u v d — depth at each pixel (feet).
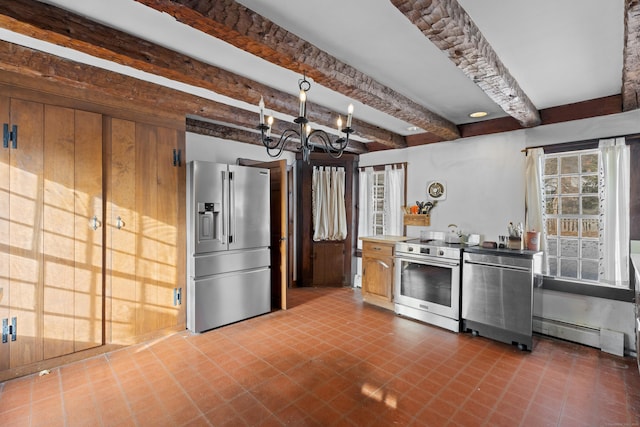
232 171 11.12
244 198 11.47
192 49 6.57
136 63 6.27
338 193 16.39
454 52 5.79
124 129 9.14
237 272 11.30
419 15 4.65
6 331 7.38
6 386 7.14
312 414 6.18
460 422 5.97
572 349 9.22
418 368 8.00
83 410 6.30
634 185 8.97
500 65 6.85
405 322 11.37
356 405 6.48
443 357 8.64
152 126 9.73
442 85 8.53
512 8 5.14
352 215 16.53
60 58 7.00
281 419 6.04
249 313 11.63
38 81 7.67
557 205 10.42
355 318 11.74
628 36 5.08
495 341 9.77
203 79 7.14
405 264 12.04
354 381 7.37
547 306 10.44
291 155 16.20
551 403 6.58
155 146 9.80
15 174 7.43
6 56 6.36
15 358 7.48
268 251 12.28
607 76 7.88
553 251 10.50
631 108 8.79
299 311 12.50
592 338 9.34
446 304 10.77
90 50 5.74
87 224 8.46
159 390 7.00
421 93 9.09
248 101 8.48
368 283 13.53
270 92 8.60
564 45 6.34
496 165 11.72
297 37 6.00
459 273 10.53
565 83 8.30
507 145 11.43
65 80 7.19
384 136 13.24
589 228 9.80
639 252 8.87
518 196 11.18
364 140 16.02
